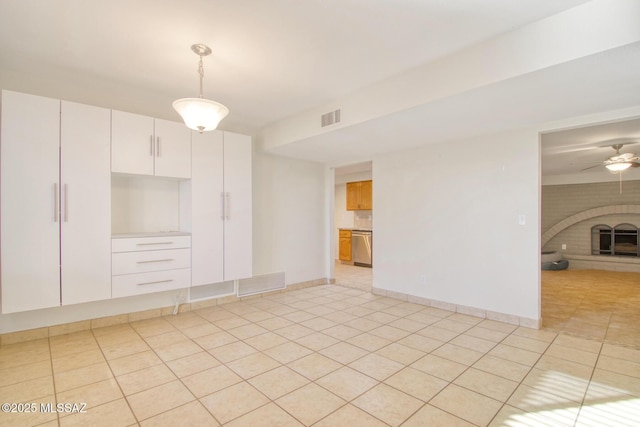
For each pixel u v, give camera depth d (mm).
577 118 3055
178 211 3939
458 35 2256
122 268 3137
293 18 2086
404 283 4453
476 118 3094
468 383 2225
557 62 1991
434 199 4145
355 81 3033
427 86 2670
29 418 1830
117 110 3332
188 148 3590
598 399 2031
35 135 2695
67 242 2838
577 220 7566
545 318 3662
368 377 2307
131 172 3184
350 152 4668
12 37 2316
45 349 2779
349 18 2082
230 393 2096
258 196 4691
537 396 2064
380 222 4770
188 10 2000
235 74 2900
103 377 2301
